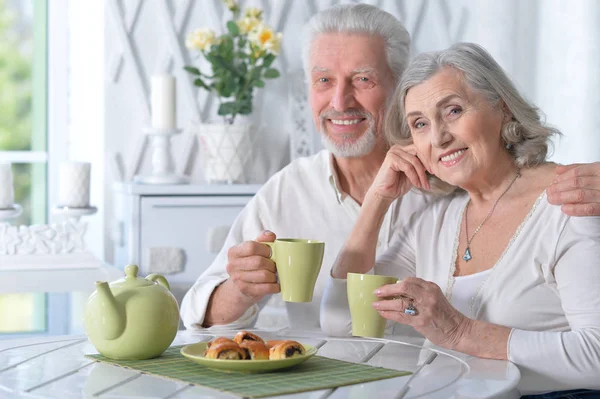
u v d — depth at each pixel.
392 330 1.88
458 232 1.74
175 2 3.18
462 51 1.64
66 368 1.32
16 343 1.53
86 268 2.70
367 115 1.96
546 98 3.47
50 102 3.34
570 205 1.55
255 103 3.25
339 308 1.73
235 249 1.58
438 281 1.74
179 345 1.51
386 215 1.99
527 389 1.44
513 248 1.62
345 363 1.36
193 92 3.21
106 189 3.19
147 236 2.85
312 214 2.05
